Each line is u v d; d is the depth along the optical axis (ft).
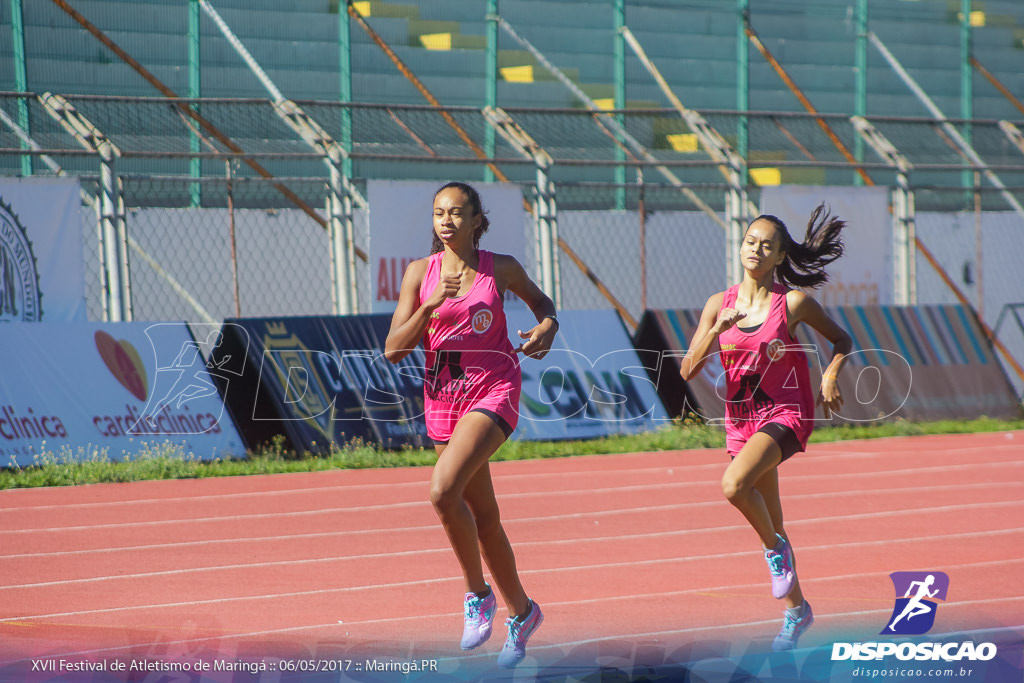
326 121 194.08
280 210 179.22
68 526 95.04
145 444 131.64
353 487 118.21
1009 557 79.56
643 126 212.23
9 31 175.22
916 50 255.50
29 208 131.64
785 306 59.52
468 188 51.19
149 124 181.37
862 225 172.04
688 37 235.81
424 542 87.40
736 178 165.99
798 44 243.60
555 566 77.25
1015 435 165.17
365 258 183.42
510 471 129.80
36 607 65.00
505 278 52.16
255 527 94.43
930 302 213.25
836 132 231.71
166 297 172.65
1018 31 271.08
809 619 55.26
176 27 192.44
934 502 106.73
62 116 134.82
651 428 157.48
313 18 206.49
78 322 132.16
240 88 200.03
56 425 128.26
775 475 58.70
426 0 220.23
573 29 229.86
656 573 74.54
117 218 135.03
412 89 210.59
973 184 214.07
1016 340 214.07
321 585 71.26
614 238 200.44
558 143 203.72
